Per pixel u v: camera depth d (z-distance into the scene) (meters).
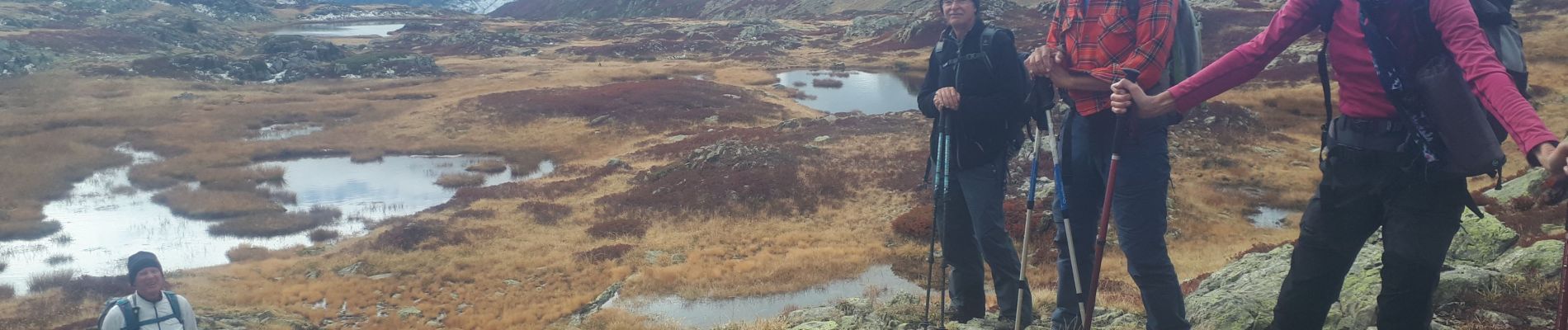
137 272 6.57
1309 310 3.25
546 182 38.91
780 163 36.38
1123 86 3.14
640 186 35.81
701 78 79.00
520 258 25.86
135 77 70.88
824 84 74.50
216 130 51.41
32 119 52.72
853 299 8.39
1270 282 7.05
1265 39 2.89
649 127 52.38
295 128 53.38
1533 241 7.91
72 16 122.31
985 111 5.02
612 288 22.31
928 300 5.91
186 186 37.81
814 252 24.73
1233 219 28.75
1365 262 6.42
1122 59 3.68
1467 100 2.47
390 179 41.03
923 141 40.12
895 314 7.23
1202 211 29.44
